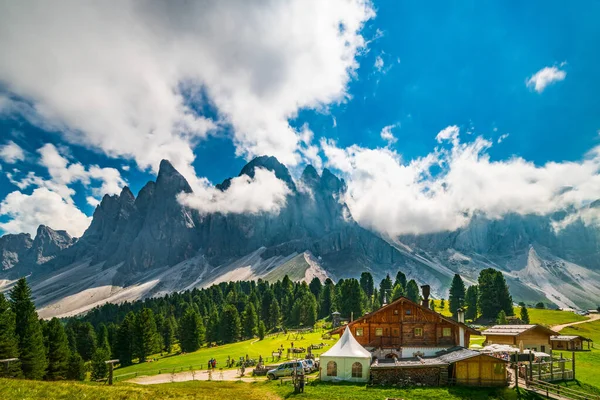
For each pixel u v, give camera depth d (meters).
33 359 82.06
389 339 60.53
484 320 160.62
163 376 70.69
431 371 48.09
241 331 157.38
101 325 173.38
